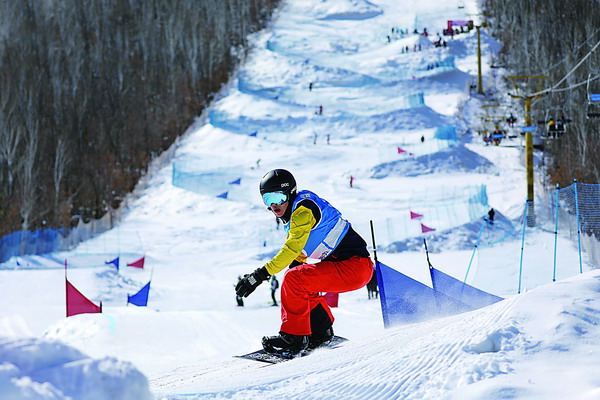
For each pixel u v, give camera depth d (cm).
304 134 12381
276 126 12719
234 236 8144
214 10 17300
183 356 2525
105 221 9481
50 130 11106
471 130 12262
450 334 600
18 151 9944
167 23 16000
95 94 12700
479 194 7719
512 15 17238
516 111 12462
